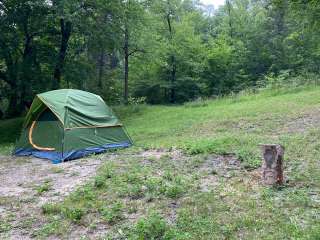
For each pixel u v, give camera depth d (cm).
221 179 679
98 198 629
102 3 1855
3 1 1705
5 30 1723
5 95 1923
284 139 927
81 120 1057
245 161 765
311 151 796
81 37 2083
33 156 1087
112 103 2627
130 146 1111
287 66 3409
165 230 477
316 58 3338
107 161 914
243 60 3503
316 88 1861
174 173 738
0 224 549
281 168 610
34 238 500
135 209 564
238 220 491
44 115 1096
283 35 3531
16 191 722
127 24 2031
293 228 455
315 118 1185
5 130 1934
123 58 2797
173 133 1299
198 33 3884
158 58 2680
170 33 3119
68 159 990
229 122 1332
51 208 591
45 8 1716
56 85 1909
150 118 1781
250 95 2017
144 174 743
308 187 598
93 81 2539
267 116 1323
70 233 505
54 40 2038
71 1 1680
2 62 2089
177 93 3250
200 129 1301
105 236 484
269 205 533
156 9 2752
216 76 3322
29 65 1848
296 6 1666
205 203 561
